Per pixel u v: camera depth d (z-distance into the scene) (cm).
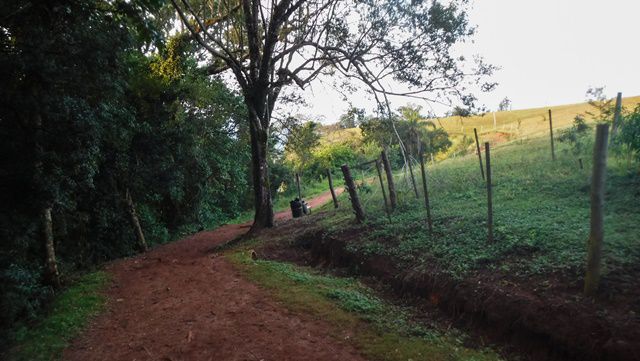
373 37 1239
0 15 728
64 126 812
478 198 1001
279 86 1423
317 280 802
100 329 678
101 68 866
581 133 1156
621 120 841
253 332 599
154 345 594
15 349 631
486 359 475
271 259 1057
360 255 852
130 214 1428
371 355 502
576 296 478
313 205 2175
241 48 1472
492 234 691
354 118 1454
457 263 646
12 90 771
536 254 600
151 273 1007
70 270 1122
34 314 744
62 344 626
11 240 794
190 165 1652
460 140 2292
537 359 462
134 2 735
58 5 712
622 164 819
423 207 1045
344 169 1073
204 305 732
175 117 1486
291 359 512
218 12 1505
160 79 1389
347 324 591
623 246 543
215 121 1709
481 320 545
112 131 1096
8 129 812
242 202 2694
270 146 2002
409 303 655
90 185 920
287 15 1284
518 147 1516
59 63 805
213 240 1527
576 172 964
